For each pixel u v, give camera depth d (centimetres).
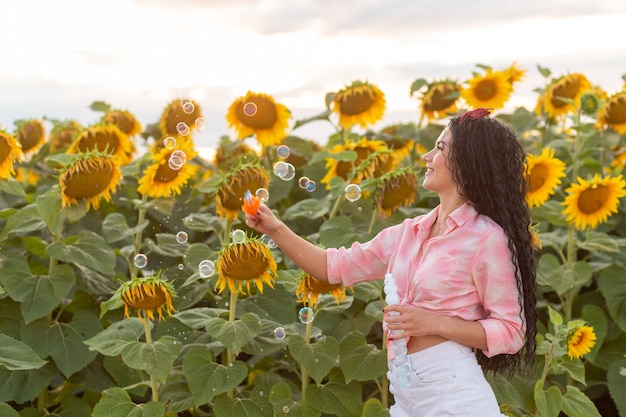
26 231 415
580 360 409
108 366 395
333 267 314
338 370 379
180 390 361
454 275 278
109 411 336
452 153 288
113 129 453
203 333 386
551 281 427
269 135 486
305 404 364
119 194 512
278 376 389
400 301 288
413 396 282
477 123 290
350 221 414
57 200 392
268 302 401
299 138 545
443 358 276
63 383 421
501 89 529
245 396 389
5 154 403
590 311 436
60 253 389
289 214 440
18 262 395
